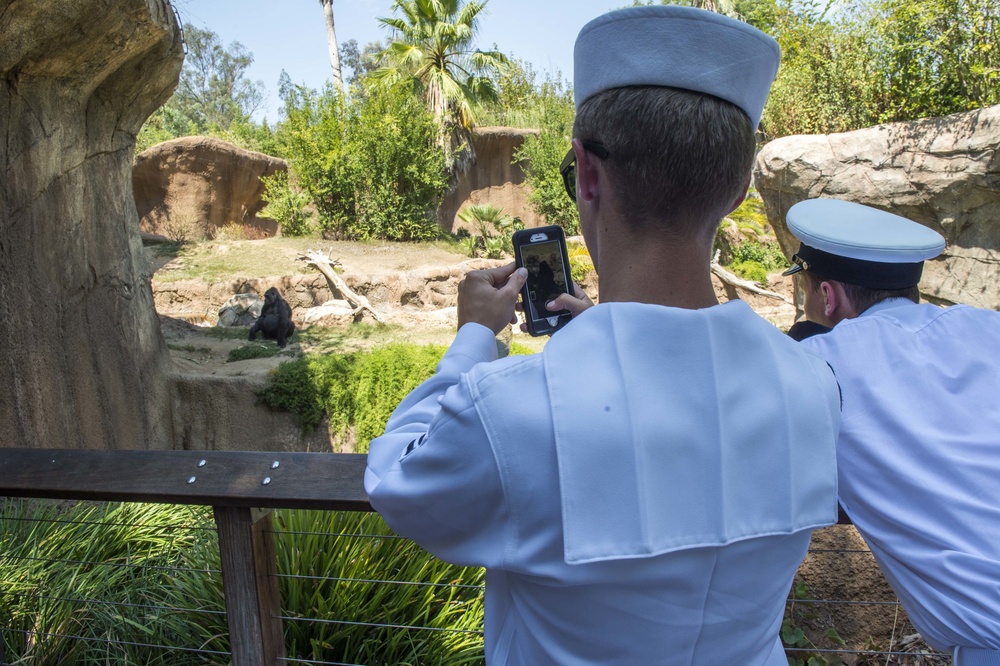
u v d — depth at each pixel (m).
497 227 28.81
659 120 1.06
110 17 8.21
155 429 11.70
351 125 26.45
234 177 25.88
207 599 3.24
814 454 1.10
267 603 2.32
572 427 0.96
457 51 28.66
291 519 3.52
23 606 3.34
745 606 1.07
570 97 36.22
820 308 2.18
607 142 1.11
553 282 1.54
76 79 8.84
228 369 13.95
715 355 1.04
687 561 1.00
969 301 10.34
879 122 11.30
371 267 23.09
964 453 1.55
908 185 10.51
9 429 8.15
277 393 12.81
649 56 1.09
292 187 28.44
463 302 1.39
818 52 12.53
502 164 33.09
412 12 28.33
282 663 2.41
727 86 1.09
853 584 3.36
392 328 18.53
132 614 3.21
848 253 2.04
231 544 2.23
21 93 8.20
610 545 0.96
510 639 1.17
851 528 3.50
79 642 3.10
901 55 10.99
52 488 2.21
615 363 1.02
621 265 1.14
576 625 1.03
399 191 27.19
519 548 1.01
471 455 1.02
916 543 1.53
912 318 1.85
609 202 1.14
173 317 18.67
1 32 7.36
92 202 9.91
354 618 3.06
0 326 8.05
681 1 20.72
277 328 16.38
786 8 12.78
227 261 22.09
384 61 35.25
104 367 10.12
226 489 2.11
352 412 13.02
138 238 11.51
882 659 3.15
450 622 3.15
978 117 9.80
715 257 22.86
